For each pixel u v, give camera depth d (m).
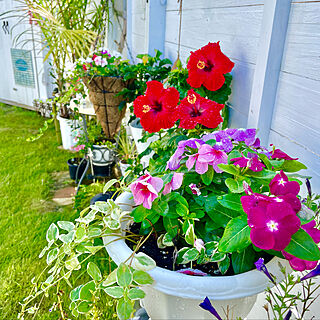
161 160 1.13
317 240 0.72
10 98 5.41
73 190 2.70
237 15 1.30
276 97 1.08
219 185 0.95
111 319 1.40
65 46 2.86
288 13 0.99
